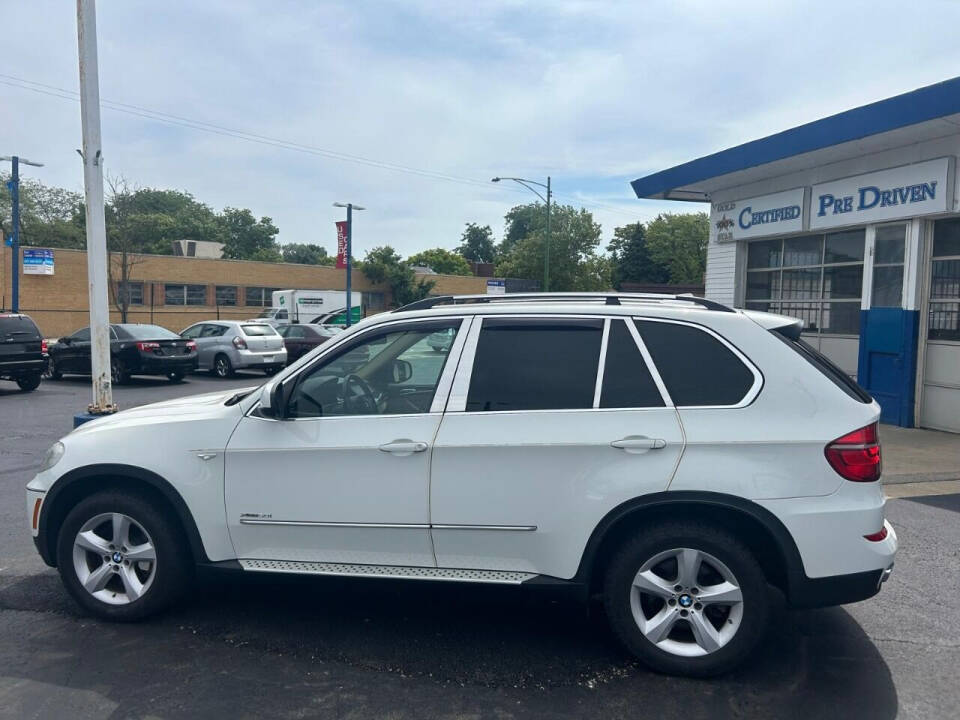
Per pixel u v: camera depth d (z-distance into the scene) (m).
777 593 5.13
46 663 4.06
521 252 62.00
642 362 4.01
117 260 38.69
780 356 3.94
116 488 4.55
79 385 19.44
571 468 3.90
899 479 8.24
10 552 5.86
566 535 3.91
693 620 3.88
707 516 3.92
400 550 4.13
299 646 4.29
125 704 3.65
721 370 3.95
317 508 4.18
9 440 10.91
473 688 3.83
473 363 4.15
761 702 3.70
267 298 47.06
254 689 3.81
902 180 10.98
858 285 12.30
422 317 4.31
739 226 14.50
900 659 4.16
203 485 4.31
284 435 4.23
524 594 5.07
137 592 4.51
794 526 3.73
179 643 4.31
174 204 89.38
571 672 4.00
